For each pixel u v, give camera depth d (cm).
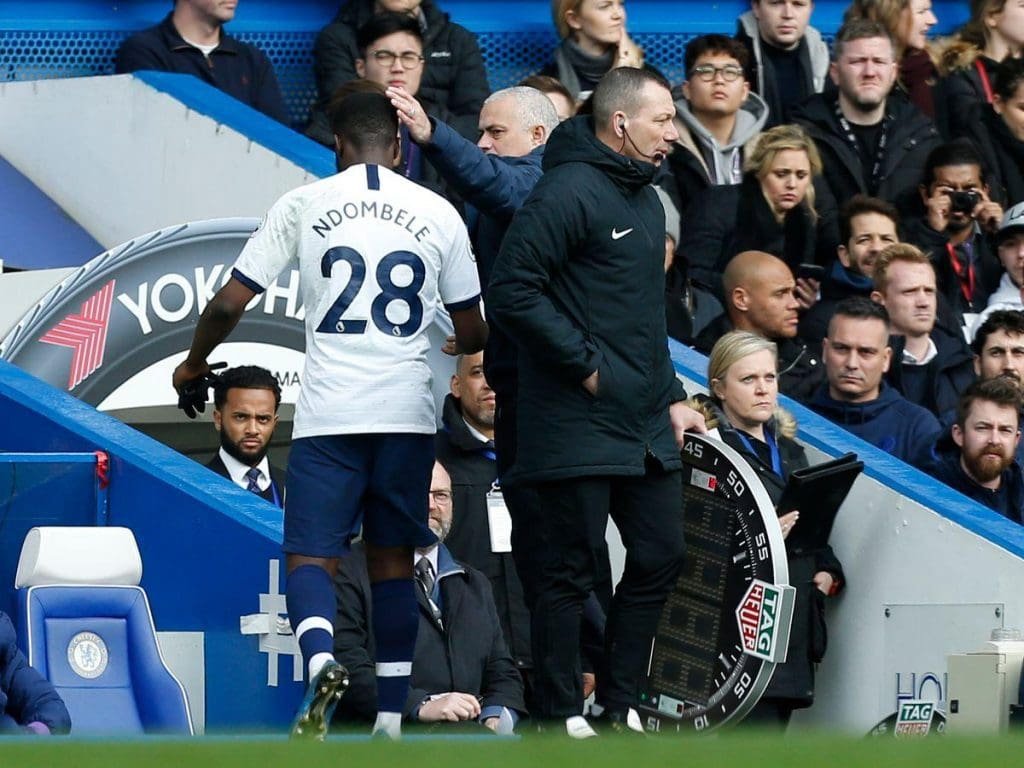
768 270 3709
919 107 4559
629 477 2536
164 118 4225
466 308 2530
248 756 1816
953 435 3547
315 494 2459
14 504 3002
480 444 3212
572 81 4475
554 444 2498
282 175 3988
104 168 4319
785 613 2967
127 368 3556
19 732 2623
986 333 3866
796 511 3138
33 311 3503
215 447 3647
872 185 4275
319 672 2342
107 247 4325
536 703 2553
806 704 3200
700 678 3047
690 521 3066
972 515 3256
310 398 2473
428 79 4459
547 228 2464
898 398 3653
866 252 3981
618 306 2495
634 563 2580
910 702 3030
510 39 4994
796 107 4334
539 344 2462
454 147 2586
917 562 3288
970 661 2973
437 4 4941
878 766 1761
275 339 3575
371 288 2467
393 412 2466
